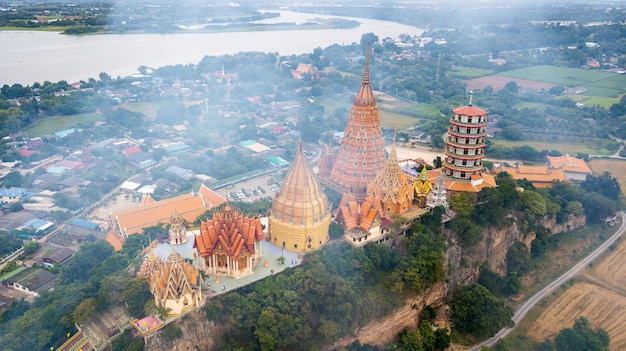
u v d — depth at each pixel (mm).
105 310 143000
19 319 146375
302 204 158125
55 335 142625
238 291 145625
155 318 130750
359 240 165875
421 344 153625
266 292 142750
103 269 157625
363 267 157625
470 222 183625
